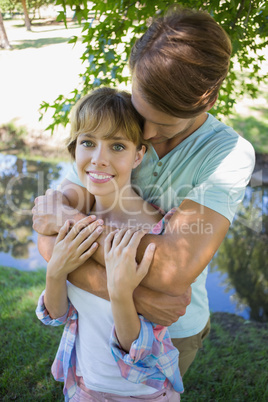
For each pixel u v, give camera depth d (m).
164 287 1.32
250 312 3.87
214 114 3.18
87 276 1.43
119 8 2.54
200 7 2.42
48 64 13.42
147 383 1.46
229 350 3.12
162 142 1.57
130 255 1.30
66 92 11.16
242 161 1.47
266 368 2.93
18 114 9.83
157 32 1.21
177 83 1.16
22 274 4.39
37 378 2.78
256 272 4.66
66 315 1.56
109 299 1.42
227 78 3.19
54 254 1.41
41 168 7.79
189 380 2.80
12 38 17.53
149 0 2.44
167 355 1.49
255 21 2.62
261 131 8.31
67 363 1.57
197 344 1.79
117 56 2.77
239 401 2.63
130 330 1.34
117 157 1.47
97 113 1.42
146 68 1.19
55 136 8.70
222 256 5.04
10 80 12.02
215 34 1.19
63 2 2.32
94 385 1.50
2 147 8.80
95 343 1.47
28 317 3.45
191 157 1.55
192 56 1.15
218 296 4.18
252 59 3.08
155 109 1.23
